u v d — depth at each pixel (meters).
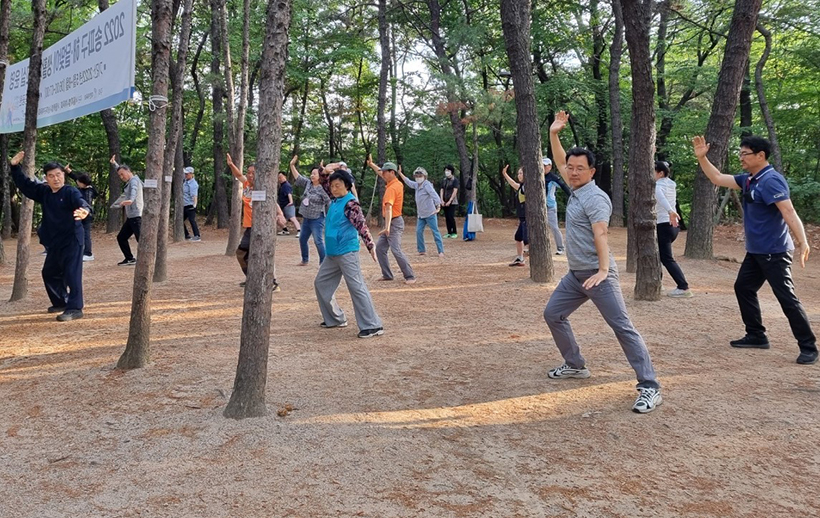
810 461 3.16
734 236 15.48
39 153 20.91
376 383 4.47
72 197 6.73
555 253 11.27
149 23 19.06
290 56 21.80
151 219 4.89
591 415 3.81
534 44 22.34
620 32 19.67
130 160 24.14
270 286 3.87
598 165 25.72
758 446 3.34
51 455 3.38
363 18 23.61
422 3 24.20
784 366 4.71
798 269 10.95
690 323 6.18
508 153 24.61
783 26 17.72
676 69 23.77
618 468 3.12
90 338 5.92
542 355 5.15
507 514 2.69
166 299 7.85
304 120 24.89
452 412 3.90
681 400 4.02
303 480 3.01
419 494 2.87
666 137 23.56
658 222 7.38
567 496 2.85
